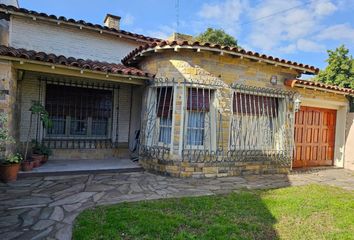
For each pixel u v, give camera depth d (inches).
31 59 231.0
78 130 340.2
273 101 320.8
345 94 372.2
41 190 204.2
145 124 299.0
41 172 248.4
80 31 357.4
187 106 269.1
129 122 370.9
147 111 294.7
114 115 360.2
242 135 294.7
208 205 180.4
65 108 331.6
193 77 267.9
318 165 393.1
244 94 297.4
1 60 224.1
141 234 132.4
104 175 264.8
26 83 305.7
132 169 285.4
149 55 294.2
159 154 275.9
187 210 170.4
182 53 269.0
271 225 153.3
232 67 284.4
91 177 253.3
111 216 150.5
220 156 278.5
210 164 274.5
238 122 291.4
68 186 217.9
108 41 376.5
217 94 276.4
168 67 274.1
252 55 272.5
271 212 173.3
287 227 151.3
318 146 393.4
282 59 290.2
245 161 294.7
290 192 228.1
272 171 314.0
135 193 205.8
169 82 271.3
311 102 370.6
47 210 161.8
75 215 155.3
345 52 613.9
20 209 162.4
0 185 214.7
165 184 237.5
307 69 313.3
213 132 277.0
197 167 269.0
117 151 360.5
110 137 359.6
